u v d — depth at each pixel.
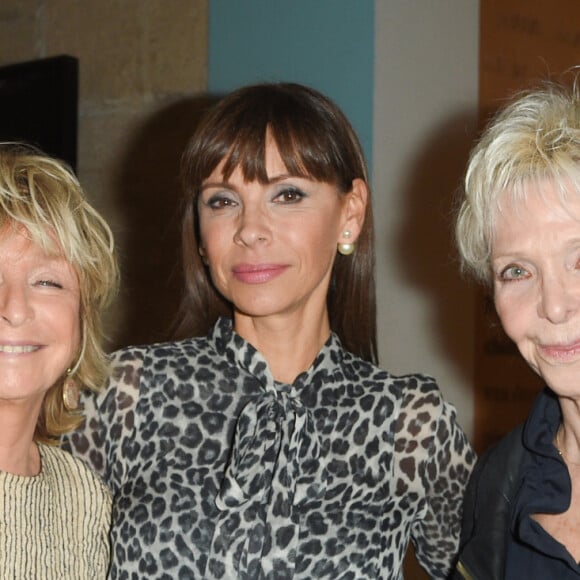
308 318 2.29
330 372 2.30
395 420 2.30
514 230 1.88
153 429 2.21
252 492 2.17
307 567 2.16
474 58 4.25
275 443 2.21
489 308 2.21
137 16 4.48
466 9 4.21
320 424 2.25
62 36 4.69
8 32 4.84
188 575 2.11
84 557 2.14
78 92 4.55
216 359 2.28
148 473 2.18
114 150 4.54
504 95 4.38
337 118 2.26
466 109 4.21
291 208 2.19
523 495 2.05
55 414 2.19
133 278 4.48
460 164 4.20
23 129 4.56
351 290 2.44
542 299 1.88
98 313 2.16
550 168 1.81
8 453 2.05
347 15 3.89
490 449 2.22
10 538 2.00
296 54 4.01
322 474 2.22
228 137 2.16
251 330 2.29
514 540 2.06
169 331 2.45
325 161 2.20
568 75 4.56
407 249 4.04
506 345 4.36
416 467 2.29
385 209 3.94
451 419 2.33
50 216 1.99
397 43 3.93
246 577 2.12
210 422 2.22
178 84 4.37
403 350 4.08
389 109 3.91
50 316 2.01
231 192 2.20
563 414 2.04
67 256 2.01
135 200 4.49
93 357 2.17
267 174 2.16
